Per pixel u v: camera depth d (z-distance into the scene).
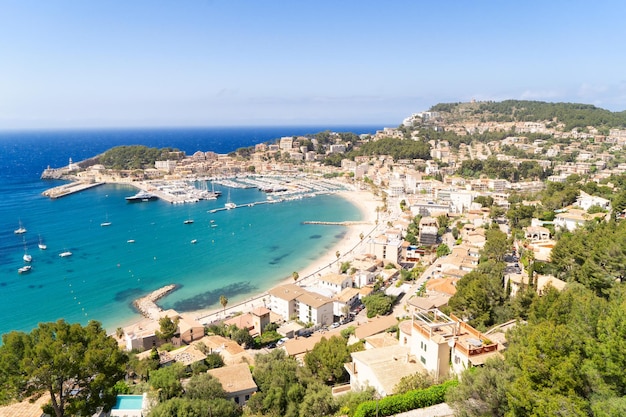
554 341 37.62
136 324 123.44
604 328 36.91
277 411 59.09
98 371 47.16
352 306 131.00
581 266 95.38
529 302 76.69
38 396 46.59
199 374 69.19
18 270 167.00
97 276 163.62
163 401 57.91
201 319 126.62
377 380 54.28
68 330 48.22
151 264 178.75
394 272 157.88
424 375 51.97
